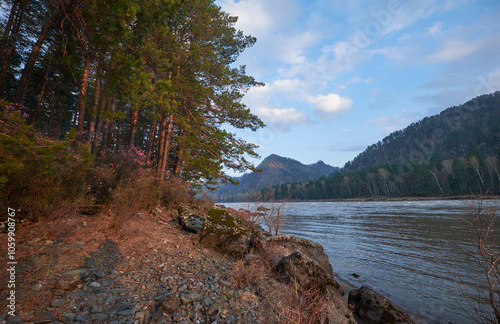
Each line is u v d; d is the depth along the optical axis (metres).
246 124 15.40
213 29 14.02
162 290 3.43
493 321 4.24
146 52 8.56
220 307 3.18
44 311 2.47
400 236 13.60
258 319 3.08
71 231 4.87
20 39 12.29
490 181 67.31
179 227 8.33
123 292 3.21
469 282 6.51
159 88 8.08
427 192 84.31
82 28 5.44
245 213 12.74
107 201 7.21
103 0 4.82
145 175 9.05
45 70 13.98
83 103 8.84
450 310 5.13
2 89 10.59
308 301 3.78
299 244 6.86
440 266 7.99
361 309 4.95
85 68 8.91
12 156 3.63
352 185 120.00
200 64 11.80
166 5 5.66
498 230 12.46
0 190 4.02
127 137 22.89
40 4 9.91
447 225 16.16
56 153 4.98
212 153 14.33
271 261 5.93
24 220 4.61
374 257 9.55
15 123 3.71
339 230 16.80
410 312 5.12
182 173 17.58
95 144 12.75
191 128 12.77
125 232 5.52
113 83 5.83
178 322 2.66
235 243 6.52
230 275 4.57
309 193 135.38
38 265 3.33
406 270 7.81
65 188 5.58
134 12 4.98
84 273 3.40
